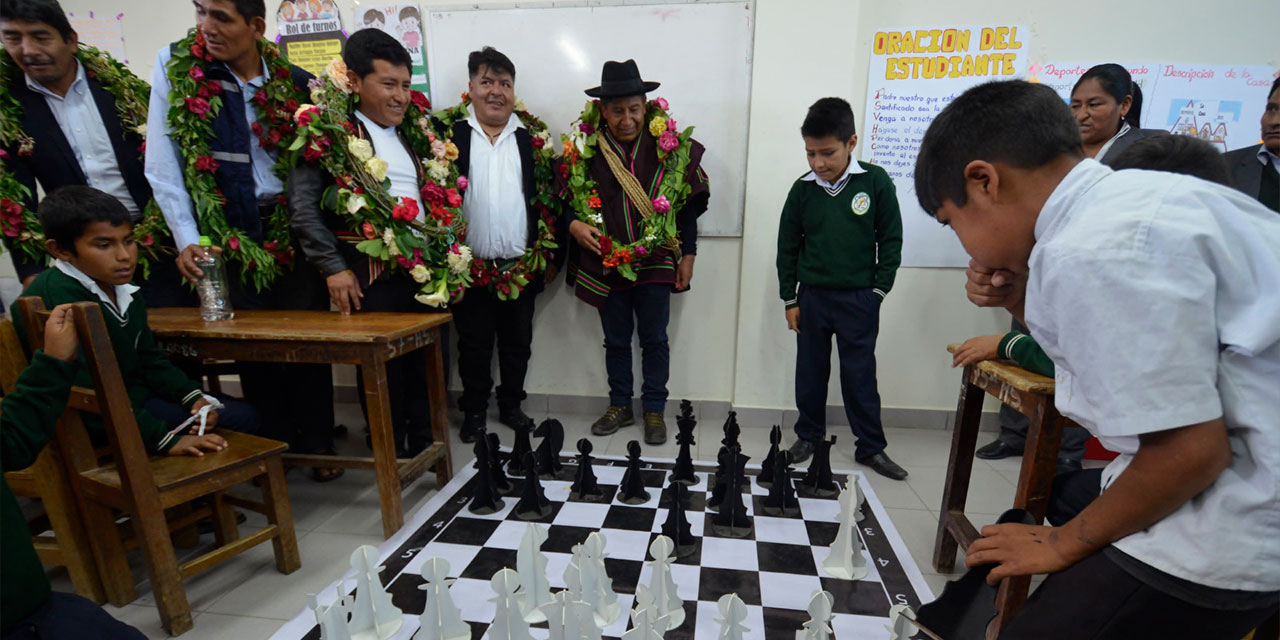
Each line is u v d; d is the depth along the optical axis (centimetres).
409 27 252
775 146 239
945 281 248
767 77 234
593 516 174
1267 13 217
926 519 180
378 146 196
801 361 220
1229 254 52
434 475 210
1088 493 116
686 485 188
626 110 217
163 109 181
